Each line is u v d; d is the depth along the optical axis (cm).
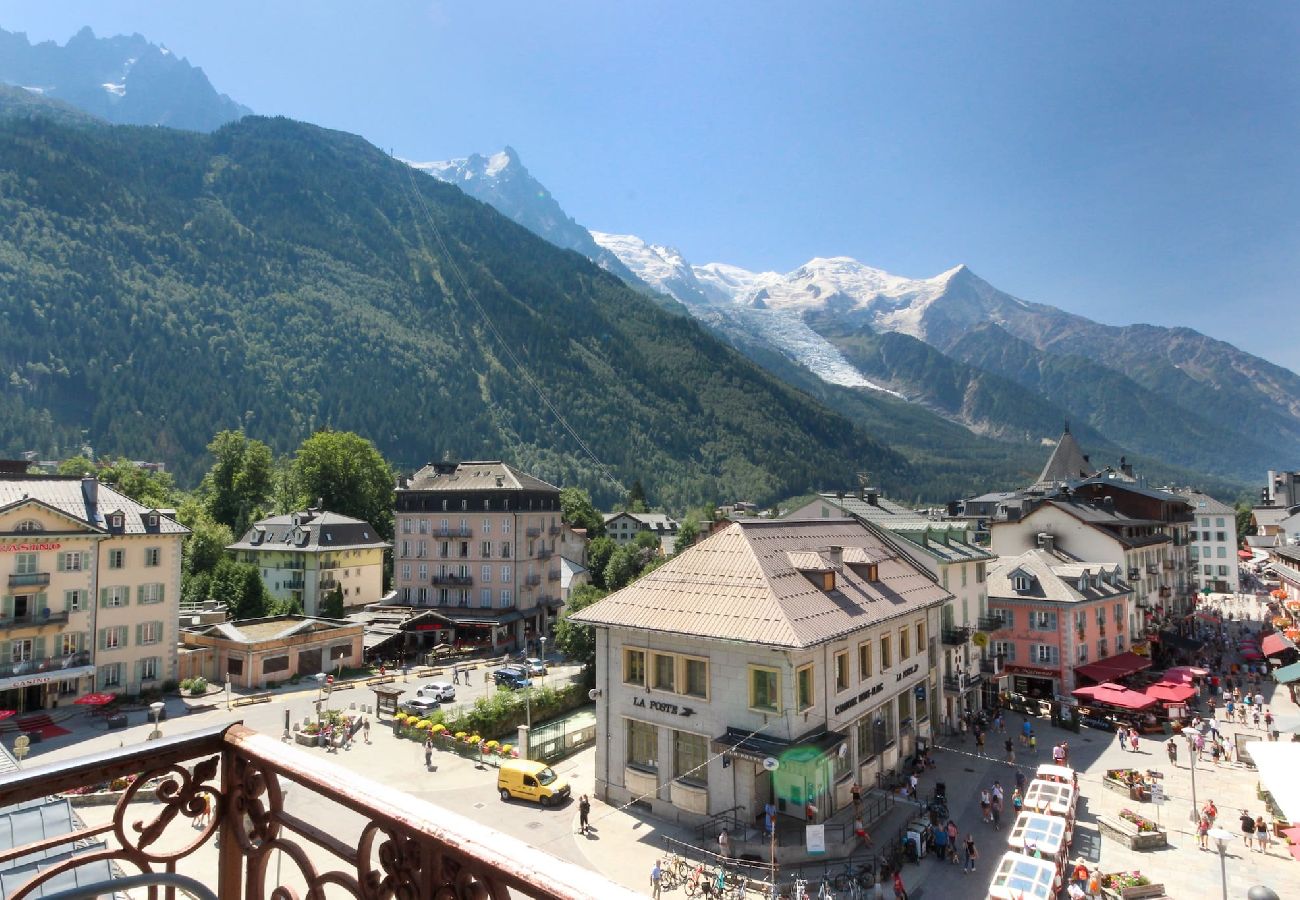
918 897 2977
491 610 9025
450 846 304
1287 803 2784
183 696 5666
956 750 4778
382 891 338
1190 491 14500
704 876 2912
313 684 6322
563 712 5434
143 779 395
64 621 5194
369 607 9281
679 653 3503
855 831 3266
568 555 12988
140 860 405
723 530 3981
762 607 3397
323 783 367
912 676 4416
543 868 278
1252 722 5694
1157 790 3756
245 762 417
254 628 6731
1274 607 9750
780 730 3180
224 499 11125
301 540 9075
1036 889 2716
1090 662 6328
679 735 3528
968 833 3581
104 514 5641
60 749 4456
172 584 5894
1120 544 7281
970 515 12756
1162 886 3058
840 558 4209
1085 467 12669
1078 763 4750
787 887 2894
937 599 4603
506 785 3747
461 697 6112
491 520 9194
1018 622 6347
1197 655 7956
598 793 3750
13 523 5053
